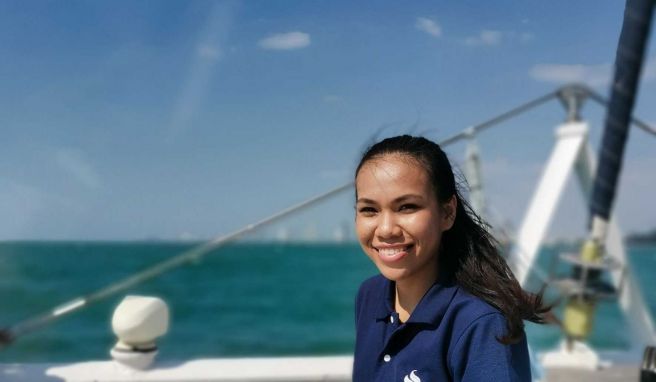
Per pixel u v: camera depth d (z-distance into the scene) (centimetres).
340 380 392
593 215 416
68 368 381
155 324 381
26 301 2630
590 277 416
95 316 2069
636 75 355
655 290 3053
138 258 3662
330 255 3775
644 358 260
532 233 442
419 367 145
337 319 2262
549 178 455
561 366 418
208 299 2553
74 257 3606
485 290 148
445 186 150
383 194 147
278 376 386
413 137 155
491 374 136
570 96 453
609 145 389
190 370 385
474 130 437
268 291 2717
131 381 372
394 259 148
